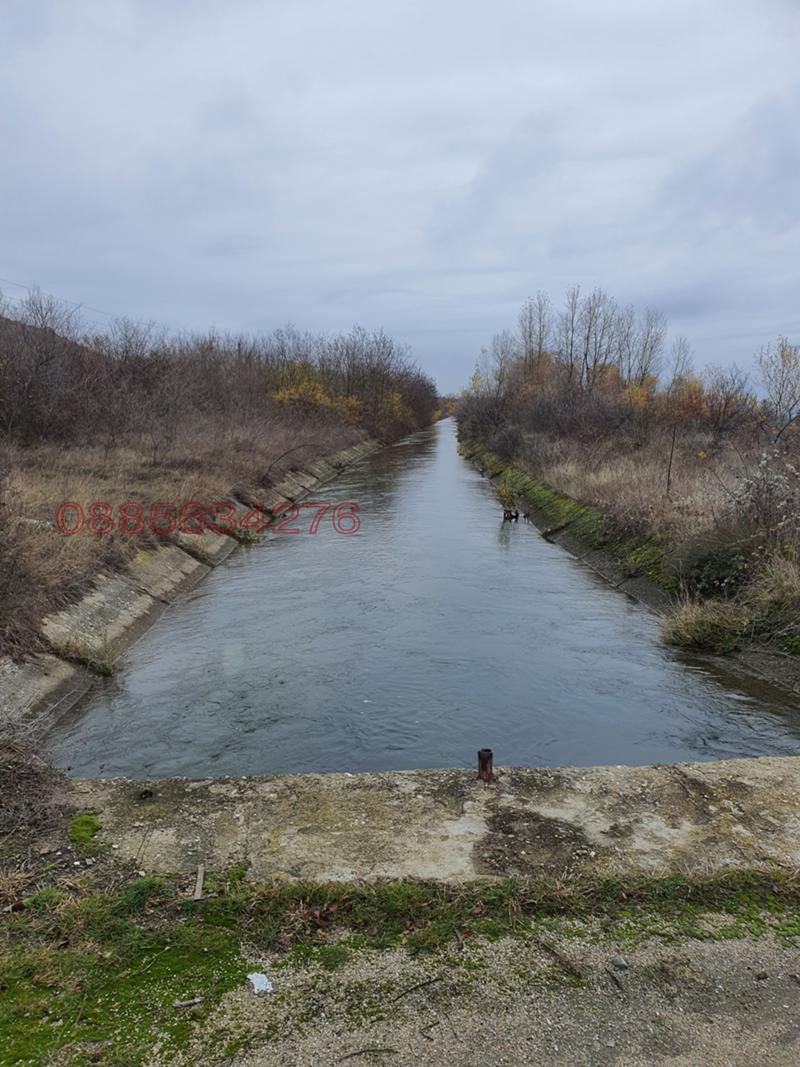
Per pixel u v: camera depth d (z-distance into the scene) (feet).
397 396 174.50
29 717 21.42
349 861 12.05
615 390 116.37
